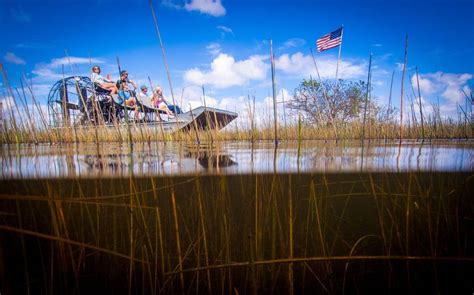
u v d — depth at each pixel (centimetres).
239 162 215
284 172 168
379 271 84
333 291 76
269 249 95
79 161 239
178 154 302
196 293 76
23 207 103
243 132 619
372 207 125
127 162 230
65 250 85
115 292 76
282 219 111
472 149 356
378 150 343
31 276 80
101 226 102
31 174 161
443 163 206
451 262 87
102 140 596
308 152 317
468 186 140
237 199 117
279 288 78
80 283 79
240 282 80
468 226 103
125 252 91
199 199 101
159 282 79
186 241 98
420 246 95
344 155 277
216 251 93
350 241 97
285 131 601
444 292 75
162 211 115
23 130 479
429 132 577
